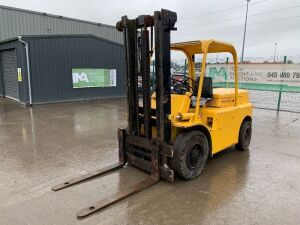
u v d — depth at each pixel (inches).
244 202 140.5
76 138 255.9
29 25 697.6
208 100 190.5
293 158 205.5
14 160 197.2
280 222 123.3
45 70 464.1
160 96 154.9
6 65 531.5
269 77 397.4
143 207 135.3
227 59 434.6
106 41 533.6
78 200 141.3
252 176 172.4
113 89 562.3
